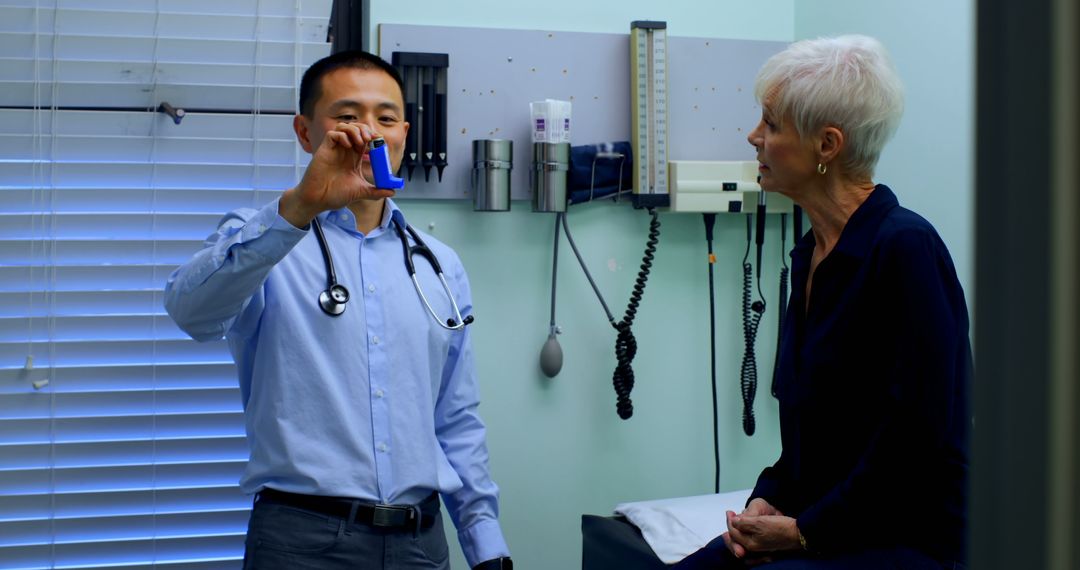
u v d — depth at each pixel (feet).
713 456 8.62
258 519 5.07
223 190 7.44
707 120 8.47
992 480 1.20
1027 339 1.14
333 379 5.14
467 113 7.96
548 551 8.25
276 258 4.64
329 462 5.04
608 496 8.38
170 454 7.48
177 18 7.12
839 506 4.79
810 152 5.05
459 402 5.86
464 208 8.05
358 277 5.38
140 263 7.33
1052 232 1.11
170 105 7.30
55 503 7.38
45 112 7.12
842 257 4.98
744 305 8.45
